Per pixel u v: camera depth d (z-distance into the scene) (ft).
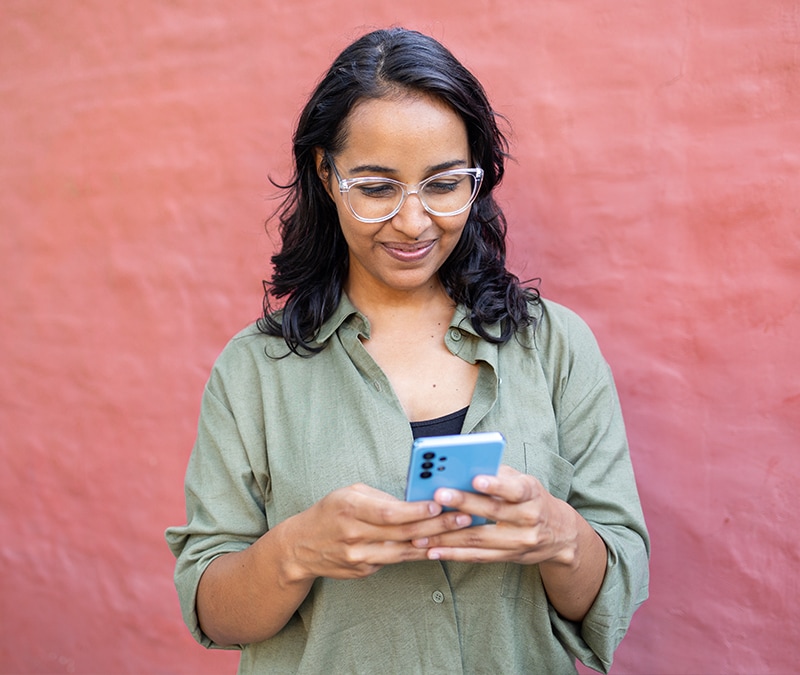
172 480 7.59
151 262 7.30
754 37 5.20
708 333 5.60
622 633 4.60
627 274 5.77
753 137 5.29
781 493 5.55
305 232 4.74
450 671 4.42
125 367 7.59
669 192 5.56
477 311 4.56
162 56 6.95
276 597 4.18
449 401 4.53
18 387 8.11
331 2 6.30
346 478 4.36
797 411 5.42
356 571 3.83
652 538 5.99
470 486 3.59
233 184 6.86
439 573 4.36
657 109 5.52
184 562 4.74
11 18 7.45
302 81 6.48
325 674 4.53
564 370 4.68
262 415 4.73
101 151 7.30
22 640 8.63
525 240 6.03
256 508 4.71
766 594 5.70
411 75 3.91
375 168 4.00
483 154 4.45
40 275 7.79
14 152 7.66
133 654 8.11
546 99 5.81
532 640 4.58
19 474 8.29
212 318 7.14
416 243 4.17
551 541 3.86
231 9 6.64
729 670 5.89
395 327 4.72
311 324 4.67
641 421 5.89
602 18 5.57
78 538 8.15
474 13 5.91
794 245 5.28
